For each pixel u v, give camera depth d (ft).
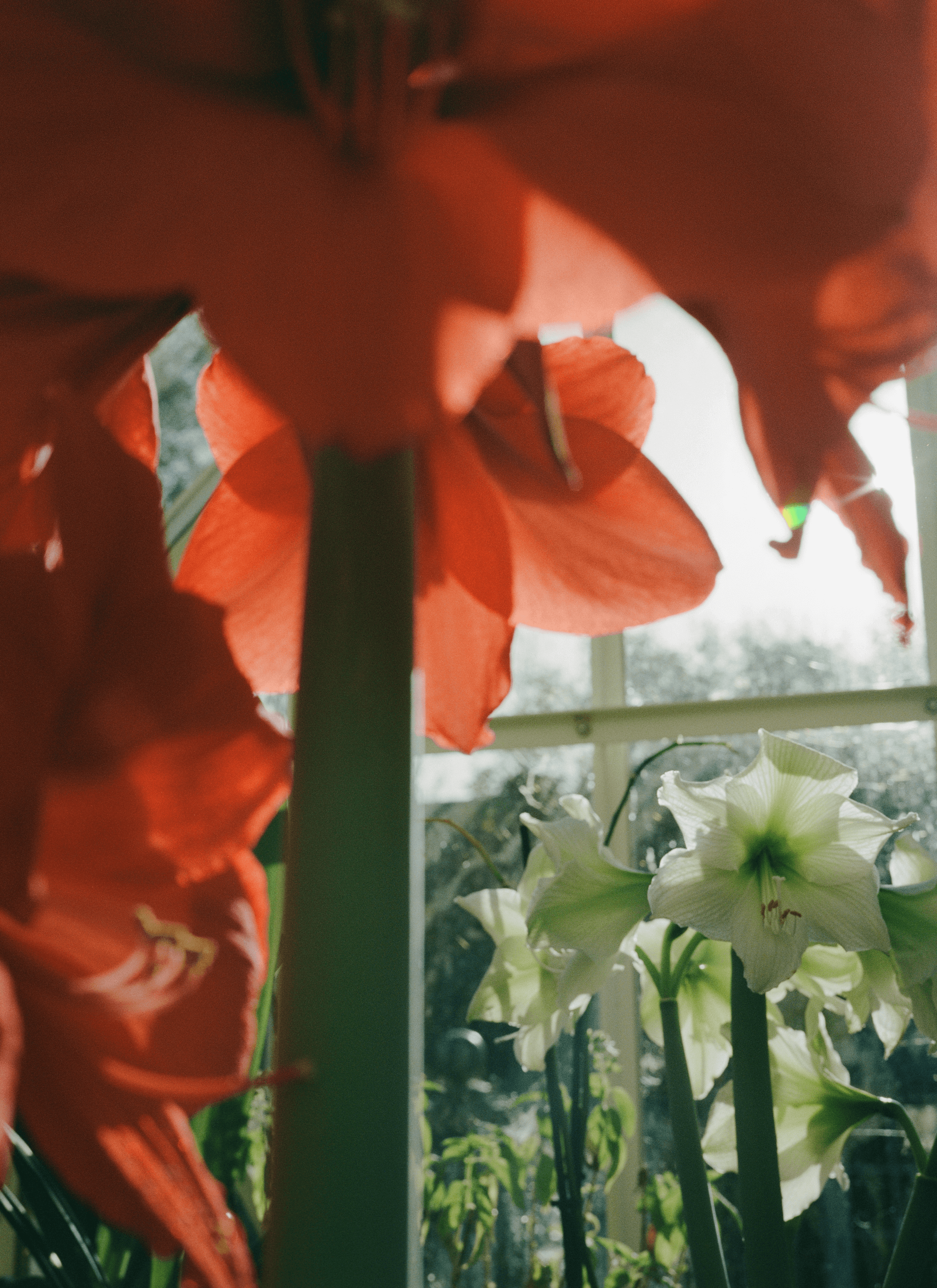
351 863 0.79
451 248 0.65
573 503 1.11
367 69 0.69
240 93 0.71
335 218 0.65
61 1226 1.57
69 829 0.76
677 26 0.66
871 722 12.00
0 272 0.82
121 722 0.75
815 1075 1.93
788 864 1.74
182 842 0.77
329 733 0.81
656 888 1.70
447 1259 10.25
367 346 0.61
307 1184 0.73
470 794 12.73
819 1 0.65
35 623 0.72
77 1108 0.73
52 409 0.82
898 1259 1.63
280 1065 0.77
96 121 0.64
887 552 0.80
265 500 1.14
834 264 0.65
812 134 0.65
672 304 0.82
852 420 0.76
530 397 0.79
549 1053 2.21
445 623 1.18
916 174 0.65
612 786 12.44
